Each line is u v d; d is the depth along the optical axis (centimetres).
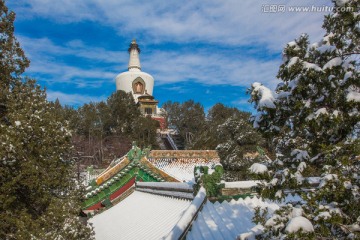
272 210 952
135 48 10606
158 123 7719
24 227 970
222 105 7950
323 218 388
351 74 430
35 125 1086
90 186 1780
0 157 977
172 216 1123
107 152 5981
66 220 1101
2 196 976
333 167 424
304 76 441
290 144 509
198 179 995
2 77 1291
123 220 1448
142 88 9806
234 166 2339
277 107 465
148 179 1895
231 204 959
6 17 1323
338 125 431
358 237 379
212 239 755
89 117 6425
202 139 4550
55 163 1135
